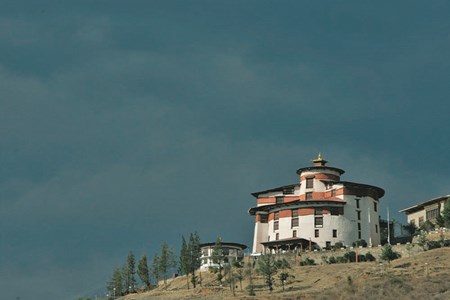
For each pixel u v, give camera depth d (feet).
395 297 417.69
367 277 468.75
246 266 581.12
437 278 443.73
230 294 501.56
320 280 502.38
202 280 586.04
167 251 640.58
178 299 510.17
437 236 590.55
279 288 500.74
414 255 526.98
